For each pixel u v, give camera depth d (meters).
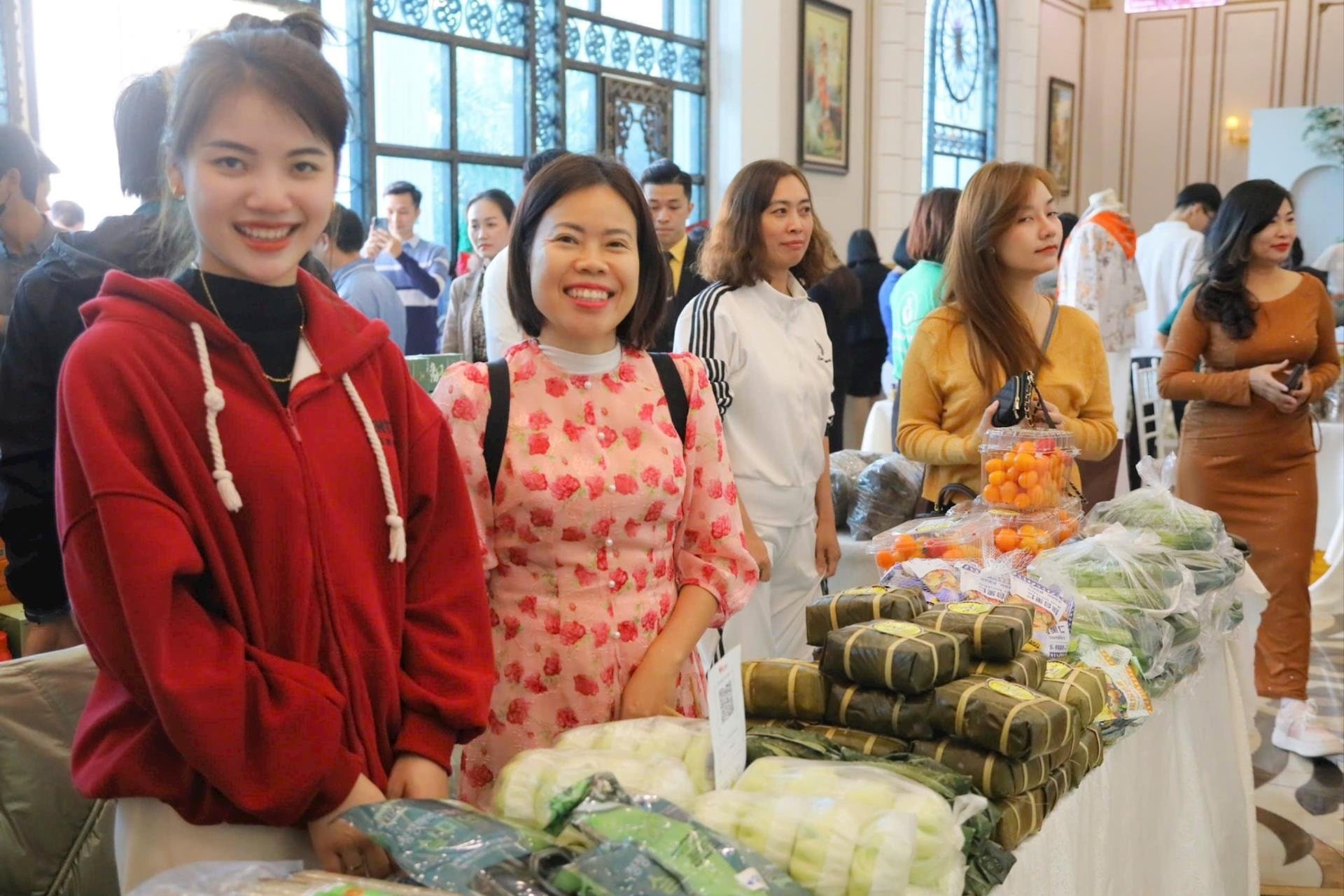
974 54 10.71
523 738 1.68
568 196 1.66
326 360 1.29
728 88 7.64
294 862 1.17
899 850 1.16
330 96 1.24
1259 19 12.43
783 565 2.78
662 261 1.76
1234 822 2.57
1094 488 4.16
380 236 5.48
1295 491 3.54
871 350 6.45
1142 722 1.94
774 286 2.75
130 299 1.20
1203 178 12.91
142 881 1.23
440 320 5.69
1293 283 3.52
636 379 1.76
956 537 2.29
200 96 1.19
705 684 1.85
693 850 1.10
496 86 6.42
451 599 1.38
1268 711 4.01
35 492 1.86
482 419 1.67
